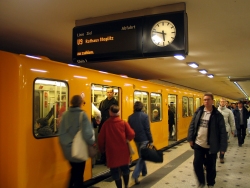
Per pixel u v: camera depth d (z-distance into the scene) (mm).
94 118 5672
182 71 10641
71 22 4449
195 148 4496
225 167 6363
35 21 4410
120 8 3791
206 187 4820
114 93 6250
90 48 4086
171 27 3553
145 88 7625
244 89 24203
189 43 5941
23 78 3613
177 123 10828
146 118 5168
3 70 3635
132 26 3812
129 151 4484
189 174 5805
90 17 4180
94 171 5648
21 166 3510
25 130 3592
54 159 4082
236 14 4047
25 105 3611
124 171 4453
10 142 3533
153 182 5238
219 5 3691
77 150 3646
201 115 4480
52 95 4164
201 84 18047
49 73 4086
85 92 4895
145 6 3721
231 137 12383
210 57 7645
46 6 3730
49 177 3969
